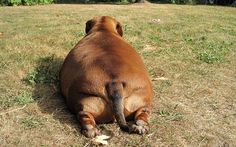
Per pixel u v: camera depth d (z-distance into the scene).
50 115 1.77
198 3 7.20
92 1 7.05
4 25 3.73
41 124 1.69
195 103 1.95
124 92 1.58
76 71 1.68
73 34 3.18
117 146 1.54
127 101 1.60
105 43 1.82
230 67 2.51
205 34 3.39
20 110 1.81
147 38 3.13
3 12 4.70
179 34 3.34
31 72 2.25
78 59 1.73
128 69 1.62
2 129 1.64
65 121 1.72
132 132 1.61
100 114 1.59
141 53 2.73
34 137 1.59
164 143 1.57
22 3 5.85
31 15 4.41
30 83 2.10
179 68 2.45
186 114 1.82
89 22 2.17
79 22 3.86
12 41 2.91
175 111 1.85
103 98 1.58
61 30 3.33
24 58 2.51
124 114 1.61
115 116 1.54
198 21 4.13
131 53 1.77
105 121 1.63
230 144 1.59
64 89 1.78
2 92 1.99
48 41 2.95
